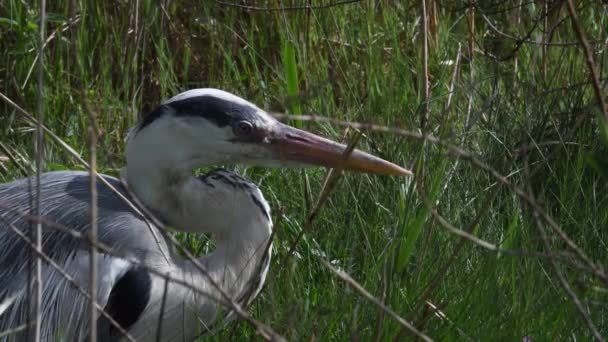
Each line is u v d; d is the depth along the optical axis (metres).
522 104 10.26
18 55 10.77
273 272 7.56
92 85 11.12
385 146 9.56
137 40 11.04
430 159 8.95
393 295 7.36
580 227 8.41
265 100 10.47
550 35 10.47
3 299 6.80
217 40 11.66
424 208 6.88
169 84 11.18
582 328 7.13
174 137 7.29
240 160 7.46
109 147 10.00
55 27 11.40
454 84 10.30
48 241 6.94
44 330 6.79
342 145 7.53
